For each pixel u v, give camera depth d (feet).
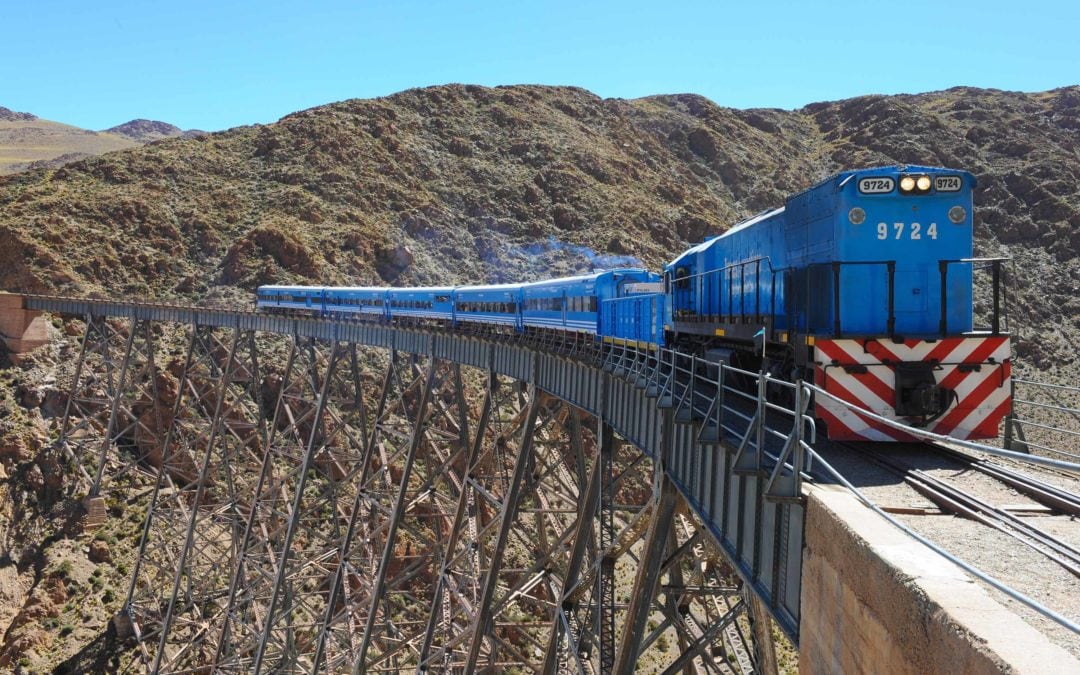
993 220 285.84
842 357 38.40
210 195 269.03
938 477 32.07
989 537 23.93
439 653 83.82
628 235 283.38
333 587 103.14
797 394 26.84
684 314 74.90
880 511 20.06
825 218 45.06
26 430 157.17
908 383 38.01
